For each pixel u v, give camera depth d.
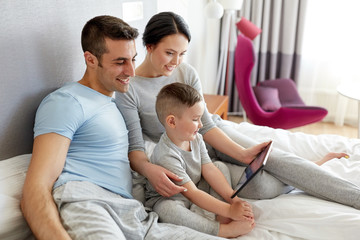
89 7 1.49
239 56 2.70
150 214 1.19
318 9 3.24
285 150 1.64
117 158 1.23
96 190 1.07
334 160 1.47
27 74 1.21
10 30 1.12
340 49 3.29
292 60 3.40
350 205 1.22
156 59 1.37
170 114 1.24
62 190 1.00
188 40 1.37
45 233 0.89
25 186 0.97
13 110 1.18
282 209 1.20
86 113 1.15
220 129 1.59
